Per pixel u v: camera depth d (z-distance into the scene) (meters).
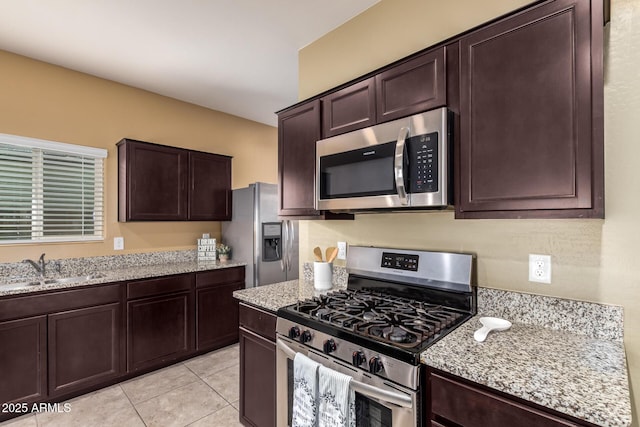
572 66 1.06
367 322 1.37
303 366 1.42
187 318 3.01
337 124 1.82
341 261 2.19
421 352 1.10
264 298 1.84
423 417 1.10
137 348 2.70
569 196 1.06
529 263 1.39
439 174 1.31
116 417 2.15
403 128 1.43
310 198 1.99
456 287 1.55
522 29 1.17
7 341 2.12
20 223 2.62
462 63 1.33
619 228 1.19
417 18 1.82
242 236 3.55
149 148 3.04
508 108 1.20
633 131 1.17
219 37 2.40
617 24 1.20
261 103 3.74
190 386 2.56
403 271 1.75
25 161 2.66
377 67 2.02
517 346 1.14
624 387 0.85
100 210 3.03
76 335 2.39
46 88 2.75
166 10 2.08
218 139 3.99
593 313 1.23
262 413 1.80
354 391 1.25
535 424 0.86
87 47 2.52
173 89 3.34
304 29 2.30
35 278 2.58
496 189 1.22
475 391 0.98
